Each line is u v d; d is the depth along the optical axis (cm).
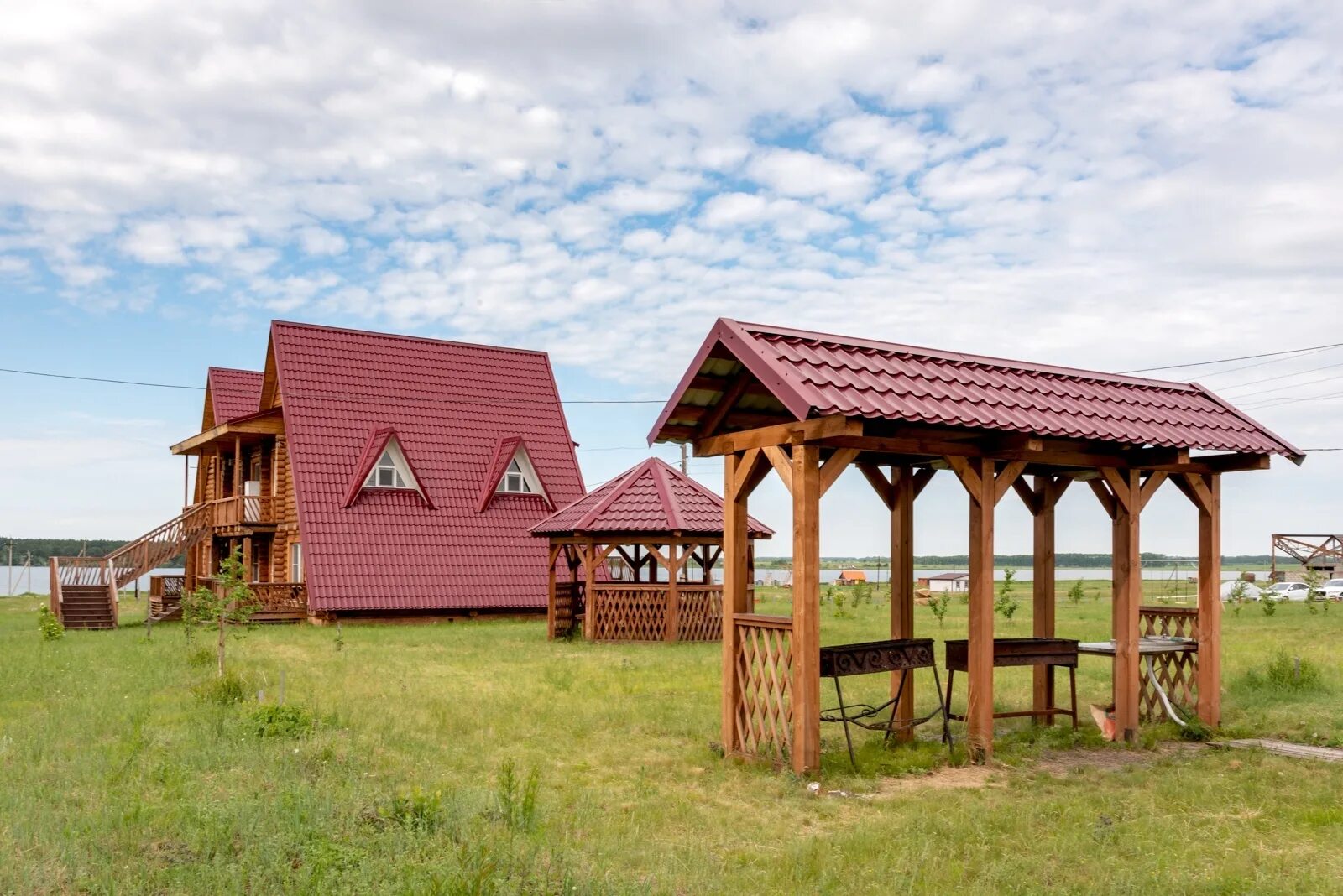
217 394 3725
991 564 1071
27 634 2594
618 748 1105
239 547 3666
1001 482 1079
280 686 1282
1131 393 1220
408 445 3331
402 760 998
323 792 813
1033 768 1048
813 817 851
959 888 666
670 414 1098
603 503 2448
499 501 3362
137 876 620
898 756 1061
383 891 593
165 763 893
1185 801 905
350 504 3105
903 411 927
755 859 727
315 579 2900
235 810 741
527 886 623
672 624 2367
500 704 1354
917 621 3219
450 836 719
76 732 1059
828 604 4241
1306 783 970
